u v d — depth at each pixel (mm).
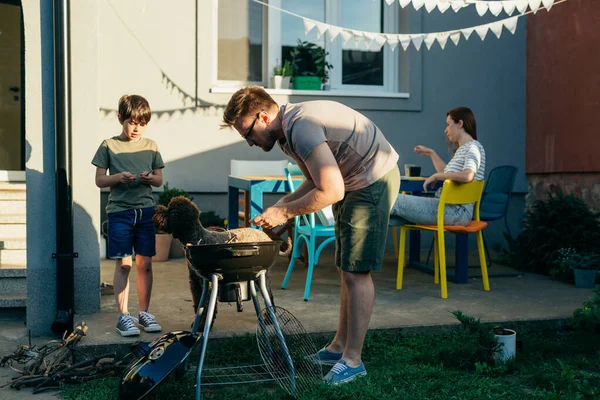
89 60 4191
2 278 4875
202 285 3469
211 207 6910
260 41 7191
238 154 6914
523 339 3881
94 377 3270
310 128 2889
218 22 7043
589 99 6414
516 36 7414
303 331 3393
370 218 3125
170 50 6695
